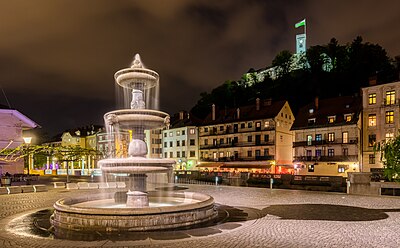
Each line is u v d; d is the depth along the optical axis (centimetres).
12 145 3812
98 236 945
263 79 9306
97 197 1505
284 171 5778
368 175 2194
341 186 3169
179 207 1061
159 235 959
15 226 1109
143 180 1262
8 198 2067
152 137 7331
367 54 7100
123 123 1273
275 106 6056
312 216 1302
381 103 4522
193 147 6856
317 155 5119
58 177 5484
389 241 900
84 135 9162
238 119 6238
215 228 1061
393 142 1462
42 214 1386
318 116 5300
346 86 7006
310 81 7519
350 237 945
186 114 7425
